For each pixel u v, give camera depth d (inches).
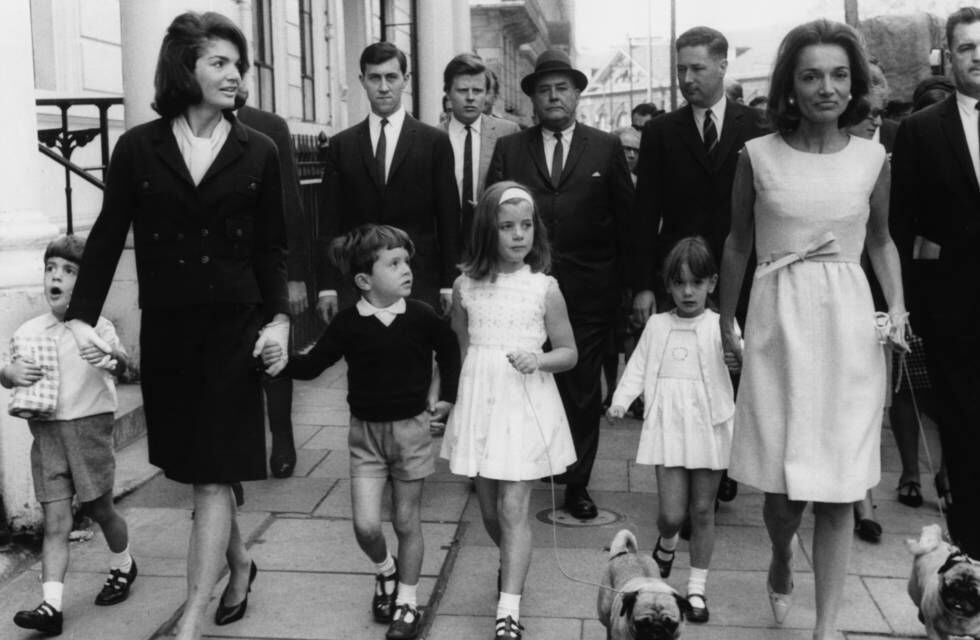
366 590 177.6
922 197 177.3
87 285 147.6
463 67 255.1
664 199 213.5
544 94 220.4
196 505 149.5
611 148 224.2
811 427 143.9
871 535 198.2
